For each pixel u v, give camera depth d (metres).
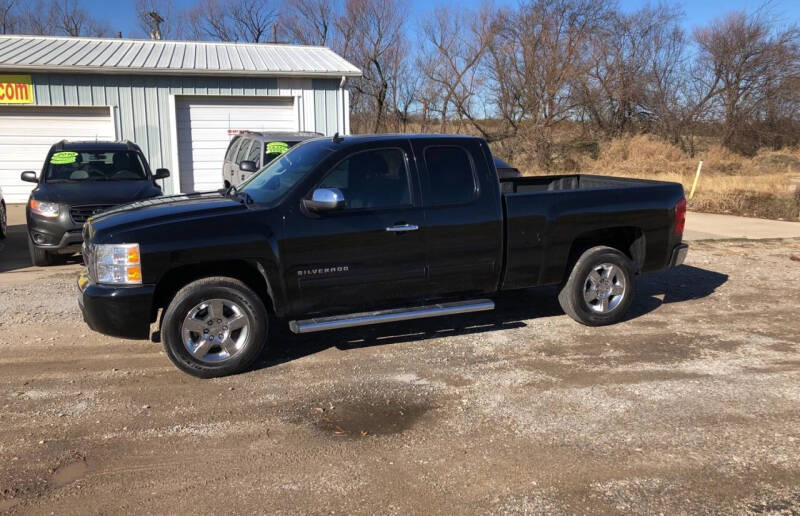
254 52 17.42
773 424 4.03
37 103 14.10
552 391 4.56
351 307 5.16
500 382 4.73
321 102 15.77
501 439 3.84
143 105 14.67
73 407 4.28
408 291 5.30
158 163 14.96
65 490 3.28
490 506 3.15
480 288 5.61
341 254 4.99
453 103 33.47
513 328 6.07
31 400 4.39
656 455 3.64
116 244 4.55
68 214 8.32
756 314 6.62
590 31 32.22
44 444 3.76
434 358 5.24
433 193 5.29
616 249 6.22
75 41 17.14
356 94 34.50
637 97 33.97
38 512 3.09
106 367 5.02
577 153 31.30
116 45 17.02
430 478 3.41
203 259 4.65
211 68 14.71
